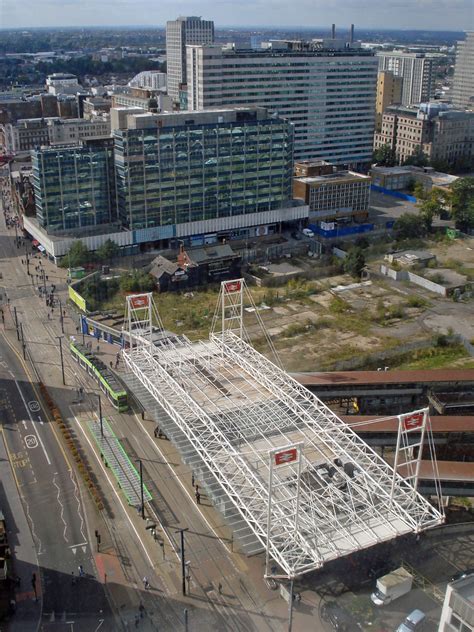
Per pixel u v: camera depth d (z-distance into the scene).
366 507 101.69
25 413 142.38
